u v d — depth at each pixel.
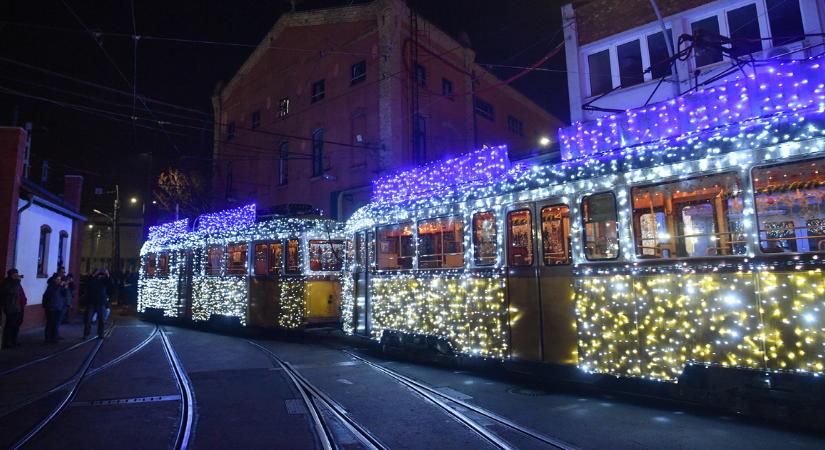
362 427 5.60
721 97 6.26
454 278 8.59
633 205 6.39
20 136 14.11
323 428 5.57
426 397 6.92
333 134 22.25
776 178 5.34
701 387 5.67
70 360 10.18
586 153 7.46
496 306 7.83
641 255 6.26
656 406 6.29
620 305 6.36
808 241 5.11
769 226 5.35
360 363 9.60
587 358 6.61
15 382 8.05
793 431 5.18
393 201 10.46
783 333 5.12
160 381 8.00
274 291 14.12
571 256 6.95
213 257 16.75
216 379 8.16
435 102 21.12
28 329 15.93
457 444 5.05
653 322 6.04
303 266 13.59
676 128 6.62
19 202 15.23
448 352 8.68
